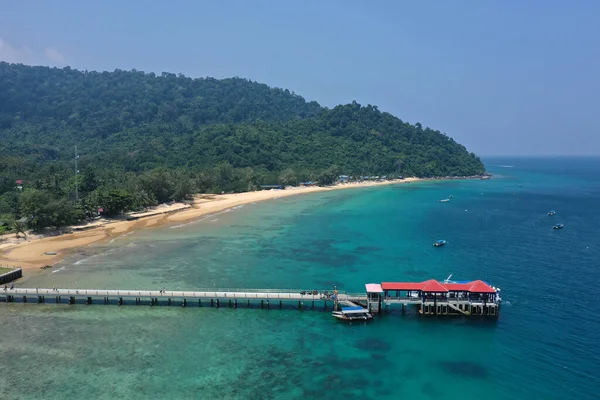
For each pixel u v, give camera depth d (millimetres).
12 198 131375
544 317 65188
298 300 71750
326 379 48656
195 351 54625
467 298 66938
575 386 47312
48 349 54562
